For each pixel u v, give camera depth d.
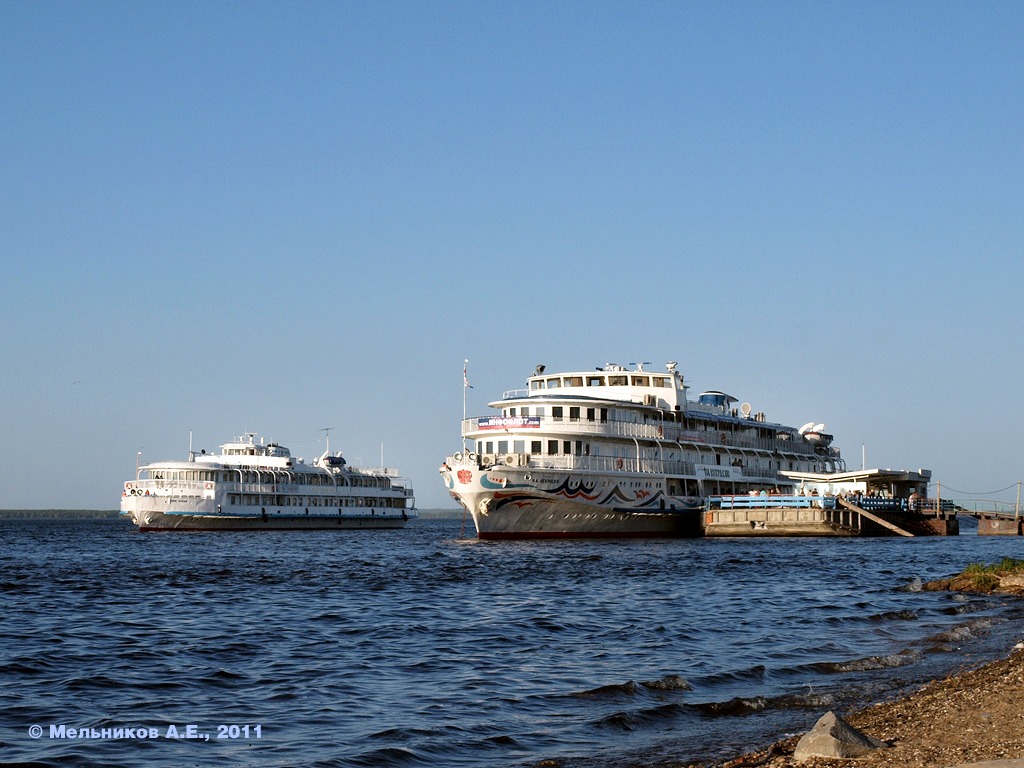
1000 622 41.75
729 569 68.50
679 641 36.91
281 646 35.78
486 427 93.94
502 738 23.06
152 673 30.66
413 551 96.56
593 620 42.47
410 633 38.88
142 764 21.33
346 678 30.03
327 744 22.67
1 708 25.86
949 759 19.17
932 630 39.84
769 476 121.44
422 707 26.20
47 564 80.62
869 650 34.88
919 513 126.38
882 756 19.55
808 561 76.62
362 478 174.12
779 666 31.62
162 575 67.50
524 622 41.69
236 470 153.75
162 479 148.75
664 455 103.25
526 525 94.25
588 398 95.25
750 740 22.62
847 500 113.25
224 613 45.56
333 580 62.78
